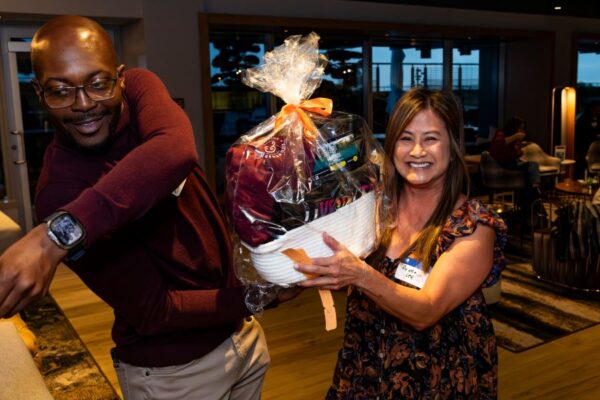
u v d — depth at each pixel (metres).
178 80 6.21
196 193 1.29
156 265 1.19
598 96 10.35
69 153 1.08
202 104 6.39
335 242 1.10
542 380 3.05
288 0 6.96
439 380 1.39
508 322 3.86
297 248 1.07
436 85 9.05
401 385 1.40
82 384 3.10
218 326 1.34
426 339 1.40
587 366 3.20
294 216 1.05
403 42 8.59
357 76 8.31
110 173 0.86
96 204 0.80
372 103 8.46
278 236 1.06
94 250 1.05
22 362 0.74
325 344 3.58
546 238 4.62
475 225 1.40
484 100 9.70
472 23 8.41
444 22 8.18
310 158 1.07
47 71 0.96
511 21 8.84
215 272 1.28
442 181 1.47
